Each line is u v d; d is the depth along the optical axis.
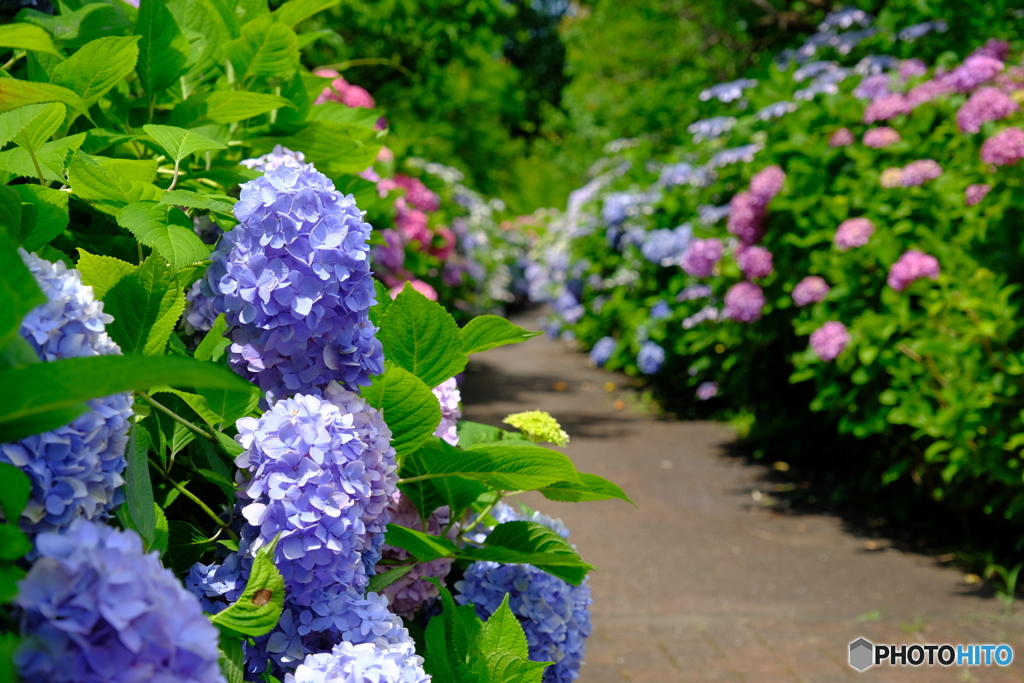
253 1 1.75
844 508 5.04
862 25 6.80
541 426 1.68
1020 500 3.84
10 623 0.62
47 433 0.71
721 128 6.50
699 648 3.24
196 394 1.05
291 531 0.98
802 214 5.36
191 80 1.68
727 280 6.22
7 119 1.05
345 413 1.07
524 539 1.46
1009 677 3.00
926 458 4.14
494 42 8.92
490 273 12.70
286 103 1.48
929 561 4.20
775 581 3.92
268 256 1.07
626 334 9.02
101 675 0.56
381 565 1.46
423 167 6.05
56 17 1.37
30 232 0.99
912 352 4.18
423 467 1.41
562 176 20.53
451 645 1.28
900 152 4.82
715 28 10.54
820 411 5.86
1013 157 3.74
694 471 5.80
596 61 12.47
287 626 1.04
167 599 0.59
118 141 1.38
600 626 3.43
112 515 0.87
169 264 1.02
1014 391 3.69
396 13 7.43
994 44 4.91
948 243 4.39
